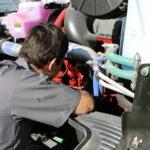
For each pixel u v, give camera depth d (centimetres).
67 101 166
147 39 171
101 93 210
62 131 198
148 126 141
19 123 171
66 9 259
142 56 174
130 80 184
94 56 211
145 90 139
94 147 157
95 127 170
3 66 172
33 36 171
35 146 196
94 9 195
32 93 162
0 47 247
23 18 269
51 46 170
